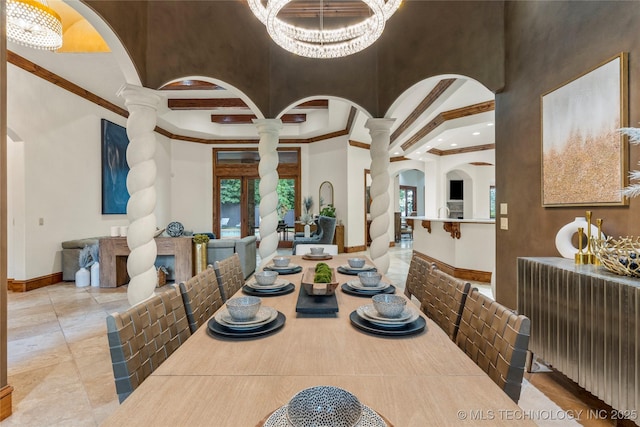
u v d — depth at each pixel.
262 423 0.66
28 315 3.51
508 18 2.93
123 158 6.64
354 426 0.60
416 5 3.33
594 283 1.65
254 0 2.27
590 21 2.05
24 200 4.46
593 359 1.65
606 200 1.94
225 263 2.13
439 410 0.71
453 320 1.42
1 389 1.79
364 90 3.59
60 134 5.05
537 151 2.54
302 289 1.62
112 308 3.75
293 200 9.46
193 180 8.91
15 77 4.32
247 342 1.08
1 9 1.82
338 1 3.32
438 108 5.24
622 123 1.83
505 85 2.97
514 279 2.86
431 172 8.73
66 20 4.04
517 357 0.94
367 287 1.70
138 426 0.66
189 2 3.11
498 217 3.11
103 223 6.06
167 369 0.90
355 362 0.94
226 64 3.32
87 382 2.17
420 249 7.03
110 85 5.37
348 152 8.23
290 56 3.66
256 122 3.69
